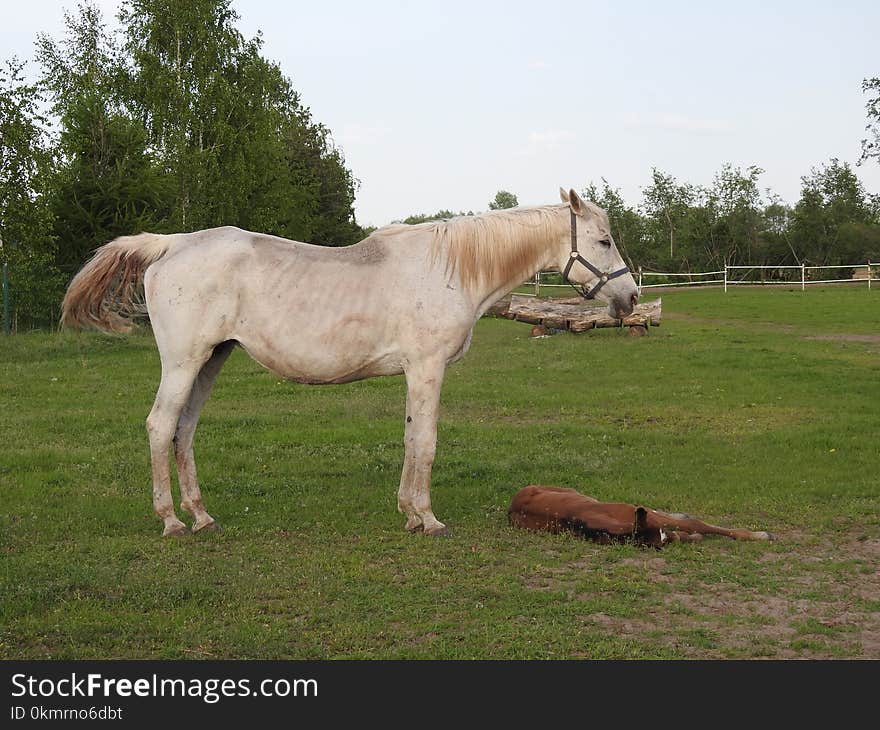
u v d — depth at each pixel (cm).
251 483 813
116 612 505
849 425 1081
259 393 1398
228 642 468
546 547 634
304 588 546
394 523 691
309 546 637
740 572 577
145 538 657
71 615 498
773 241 5634
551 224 705
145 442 1003
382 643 466
